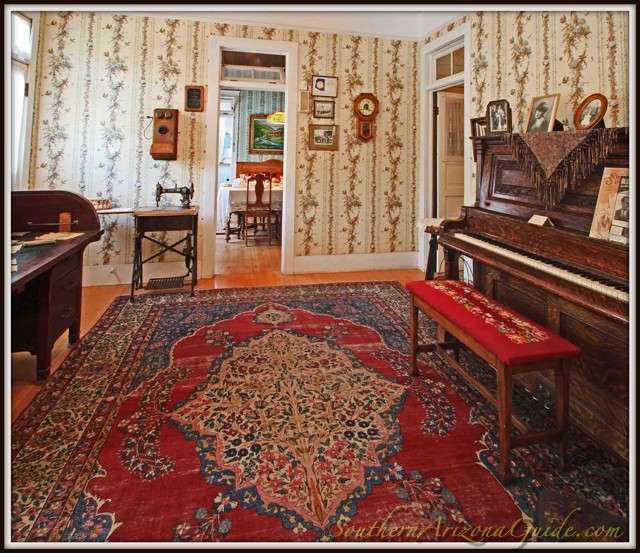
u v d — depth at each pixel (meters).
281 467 1.41
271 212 6.37
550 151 1.77
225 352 2.36
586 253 1.53
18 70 3.24
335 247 4.45
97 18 3.56
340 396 1.89
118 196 3.76
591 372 1.54
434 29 4.05
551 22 2.68
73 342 2.46
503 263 1.79
